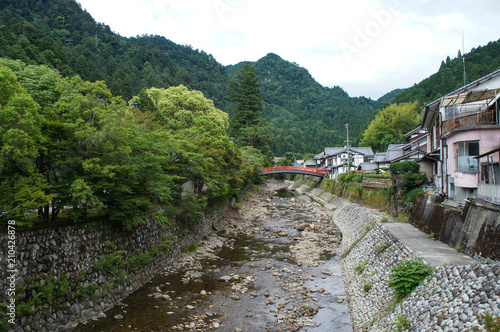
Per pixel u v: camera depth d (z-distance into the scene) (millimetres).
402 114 63719
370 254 16281
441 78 72375
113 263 13531
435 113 21828
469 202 12367
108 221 14117
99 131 11492
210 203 27453
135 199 13547
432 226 15148
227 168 29641
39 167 11172
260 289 15484
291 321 12344
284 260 19984
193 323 12062
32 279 9875
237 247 23047
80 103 11781
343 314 12914
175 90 43562
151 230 17375
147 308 13148
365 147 61562
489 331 5930
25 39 39125
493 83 17906
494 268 7285
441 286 8602
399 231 16203
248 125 61406
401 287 10156
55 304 10500
